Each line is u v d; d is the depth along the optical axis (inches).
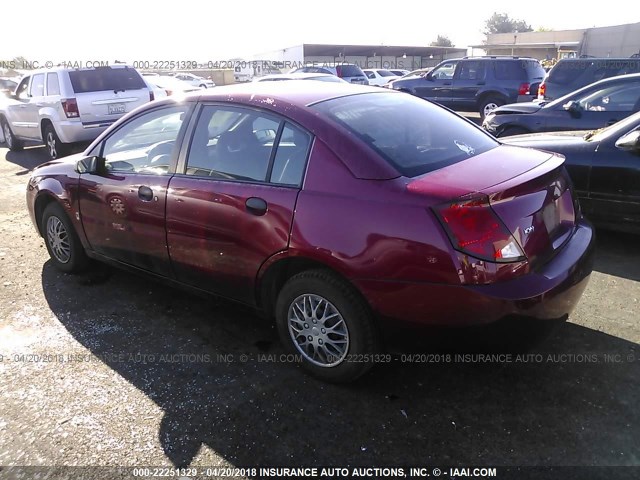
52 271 183.0
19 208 268.5
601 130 208.7
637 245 194.4
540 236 106.6
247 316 149.4
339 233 105.9
